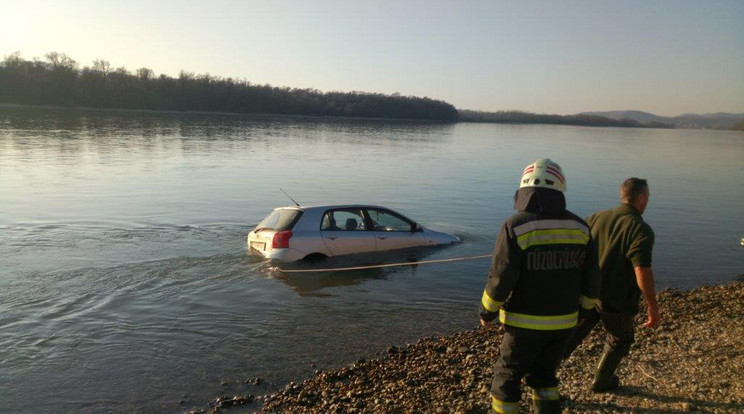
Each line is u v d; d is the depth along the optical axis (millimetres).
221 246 12977
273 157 42000
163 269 10836
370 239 12227
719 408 4980
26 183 24062
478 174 34094
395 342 7840
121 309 8680
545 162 4008
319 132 88375
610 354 5273
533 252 3822
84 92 132500
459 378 6418
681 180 35688
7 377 6359
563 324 3918
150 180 26344
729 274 12703
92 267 10867
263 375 6629
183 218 17250
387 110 196625
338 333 8078
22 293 9219
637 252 4633
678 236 17125
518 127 198750
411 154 50312
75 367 6660
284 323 8391
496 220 18672
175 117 117250
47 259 11492
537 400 4180
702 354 6570
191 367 6777
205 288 9836
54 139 50125
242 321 8391
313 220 11703
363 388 6191
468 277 11172
